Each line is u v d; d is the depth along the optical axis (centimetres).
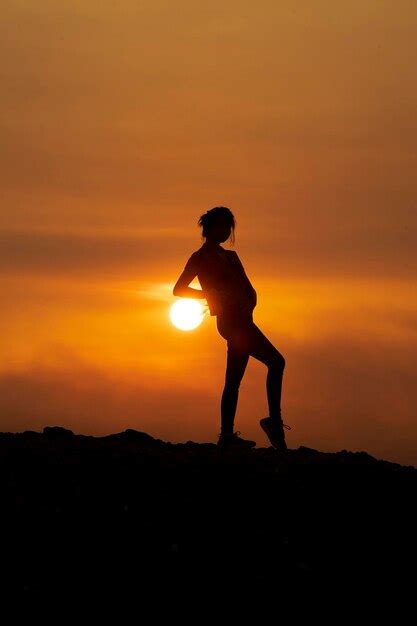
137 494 1977
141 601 1664
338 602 1697
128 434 2498
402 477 2162
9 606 1630
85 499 1945
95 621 1614
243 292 2394
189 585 1706
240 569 1755
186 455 2236
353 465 2219
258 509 1947
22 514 1873
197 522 1883
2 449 2219
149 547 1795
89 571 1727
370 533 1902
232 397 2416
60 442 2336
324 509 1970
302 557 1805
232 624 1628
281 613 1661
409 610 1691
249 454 2309
